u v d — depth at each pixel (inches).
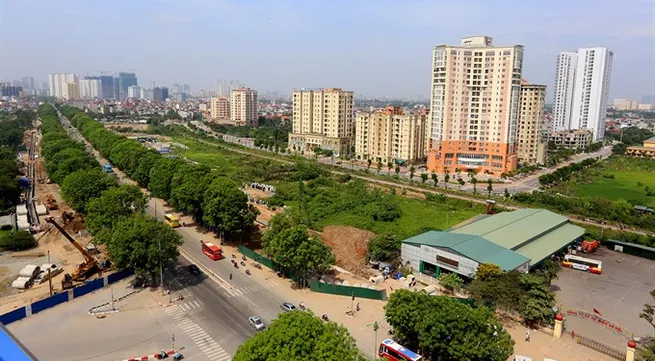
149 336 3041.3
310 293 3735.2
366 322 3265.3
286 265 3789.4
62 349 2856.8
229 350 2891.2
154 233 3732.8
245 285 3860.7
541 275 3971.5
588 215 6289.4
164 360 2768.2
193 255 4530.0
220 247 4768.7
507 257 3895.2
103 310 3388.3
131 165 7839.6
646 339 3149.6
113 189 4982.8
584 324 3371.1
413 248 4200.3
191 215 5905.5
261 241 4628.4
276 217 4451.3
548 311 3164.4
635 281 4259.4
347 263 4345.5
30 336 3009.4
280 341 2121.1
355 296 3678.6
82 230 5255.9
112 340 2979.8
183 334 3073.3
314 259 3688.5
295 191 7160.4
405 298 2815.0
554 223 5152.6
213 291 3740.2
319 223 5674.2
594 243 5088.6
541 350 2957.7
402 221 5866.1
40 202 6569.9
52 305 3432.6
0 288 3774.6
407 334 2785.4
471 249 3929.6
